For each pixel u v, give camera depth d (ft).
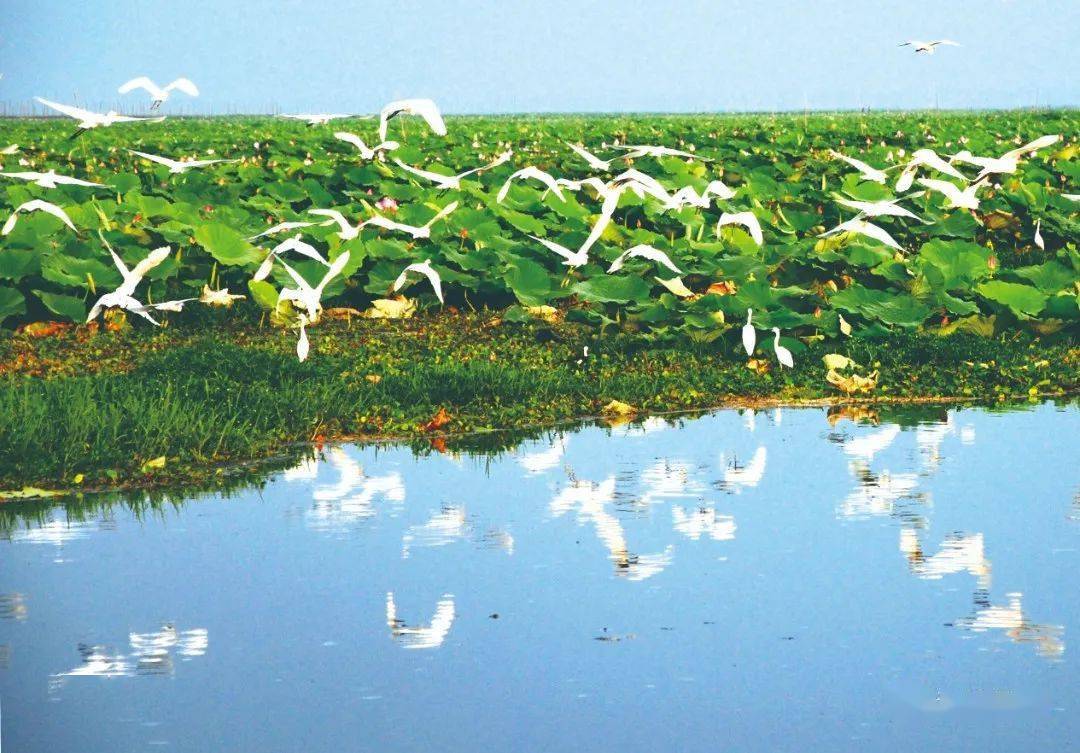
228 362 36.99
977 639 19.02
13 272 45.11
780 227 54.80
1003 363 38.81
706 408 35.78
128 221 53.11
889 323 41.88
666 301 42.57
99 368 39.17
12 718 16.58
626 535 24.08
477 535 24.17
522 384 35.78
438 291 40.29
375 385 35.60
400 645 18.99
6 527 24.88
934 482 27.66
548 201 57.41
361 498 26.81
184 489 27.66
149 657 18.63
